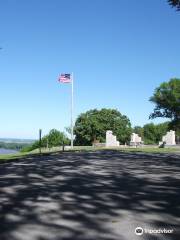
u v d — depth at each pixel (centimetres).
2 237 752
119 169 1875
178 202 1052
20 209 978
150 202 1053
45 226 824
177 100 9612
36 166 2050
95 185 1348
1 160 2500
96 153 3319
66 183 1399
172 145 5853
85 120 10156
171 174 1672
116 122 10350
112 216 902
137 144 6338
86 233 773
